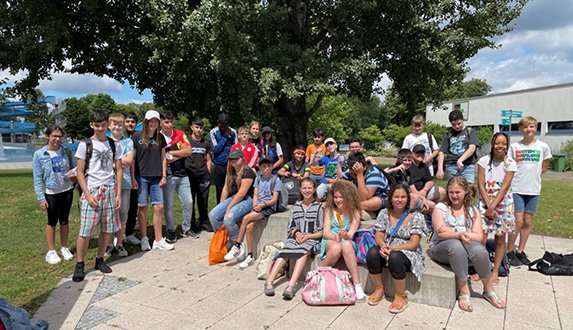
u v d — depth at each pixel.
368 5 11.57
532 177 4.75
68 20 13.15
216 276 4.66
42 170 5.01
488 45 14.64
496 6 13.90
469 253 3.79
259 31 12.04
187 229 6.42
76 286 4.35
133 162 5.43
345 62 11.90
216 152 6.80
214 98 13.69
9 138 58.69
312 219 4.52
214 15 10.23
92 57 14.76
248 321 3.50
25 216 7.85
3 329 2.91
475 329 3.32
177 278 4.59
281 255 4.21
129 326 3.42
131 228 6.08
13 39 11.99
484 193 4.41
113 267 4.99
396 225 3.96
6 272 4.75
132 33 13.26
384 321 3.49
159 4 10.58
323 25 13.70
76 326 3.42
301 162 6.74
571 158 21.31
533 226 7.02
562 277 4.51
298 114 15.37
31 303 3.91
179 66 11.81
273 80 10.81
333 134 25.50
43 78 15.30
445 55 12.68
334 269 3.97
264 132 7.38
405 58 13.98
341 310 3.72
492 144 4.35
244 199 5.28
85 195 4.52
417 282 3.86
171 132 6.08
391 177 5.18
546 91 24.27
